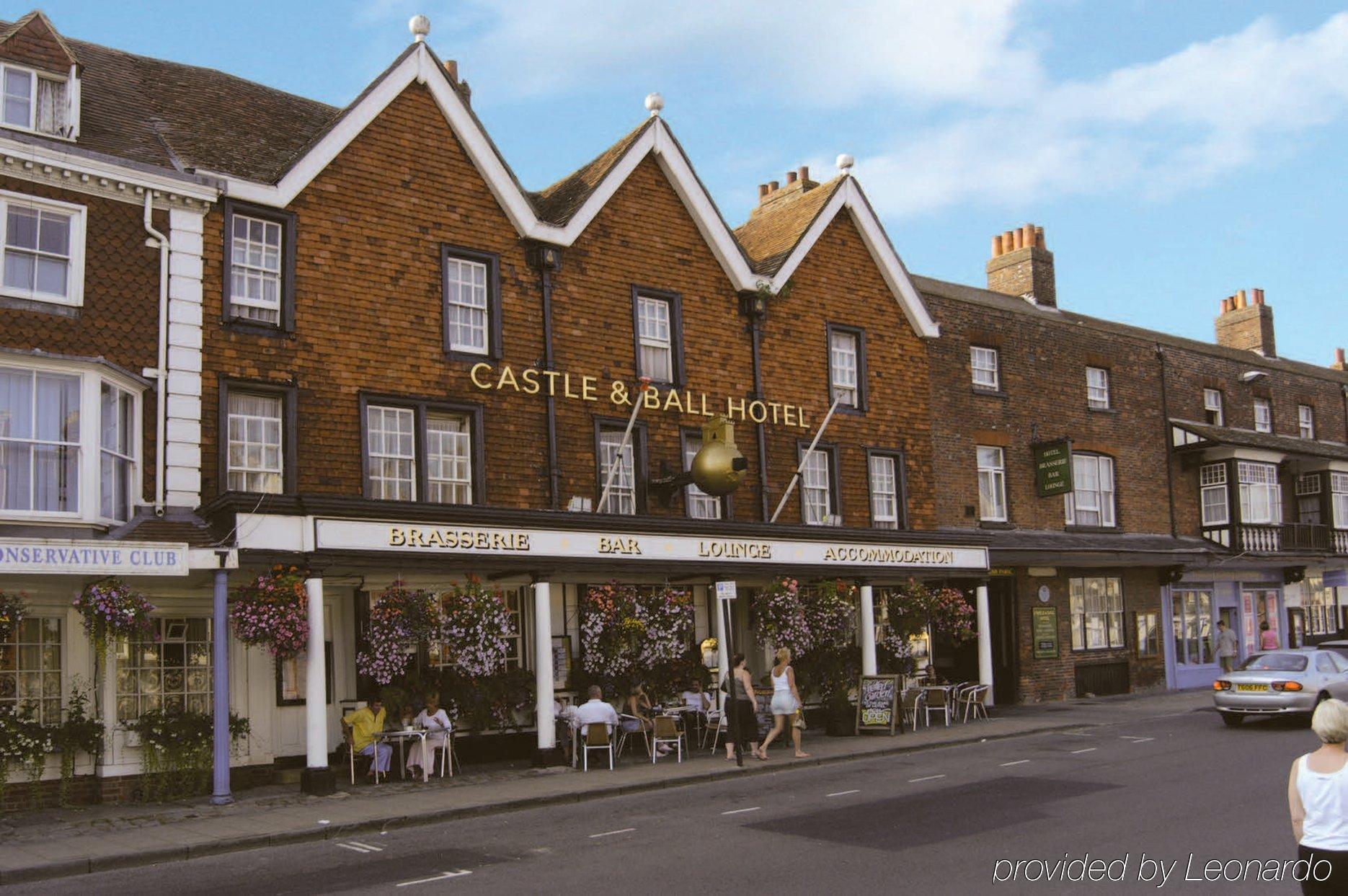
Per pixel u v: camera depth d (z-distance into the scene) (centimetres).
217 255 1579
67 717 1409
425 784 1523
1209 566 3039
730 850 1055
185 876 1027
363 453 1673
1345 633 3591
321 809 1328
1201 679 3066
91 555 1274
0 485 1311
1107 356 2991
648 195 2103
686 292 2120
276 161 1728
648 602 1809
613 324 2005
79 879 1025
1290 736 1795
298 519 1435
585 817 1286
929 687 2156
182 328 1524
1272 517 3234
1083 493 2858
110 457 1412
